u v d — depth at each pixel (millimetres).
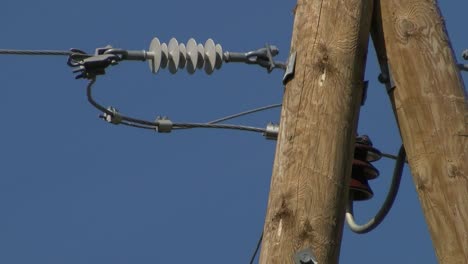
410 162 17969
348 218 20281
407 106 18109
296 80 17922
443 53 18312
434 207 17500
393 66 18375
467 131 17797
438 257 17391
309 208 16953
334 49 18047
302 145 17391
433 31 18453
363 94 18156
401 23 18484
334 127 17531
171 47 20578
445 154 17672
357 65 18078
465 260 17125
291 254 16672
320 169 17219
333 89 17766
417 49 18328
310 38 18141
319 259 16656
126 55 20266
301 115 17609
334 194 17141
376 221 19703
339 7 18328
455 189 17469
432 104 17984
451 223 17312
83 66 20031
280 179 17266
